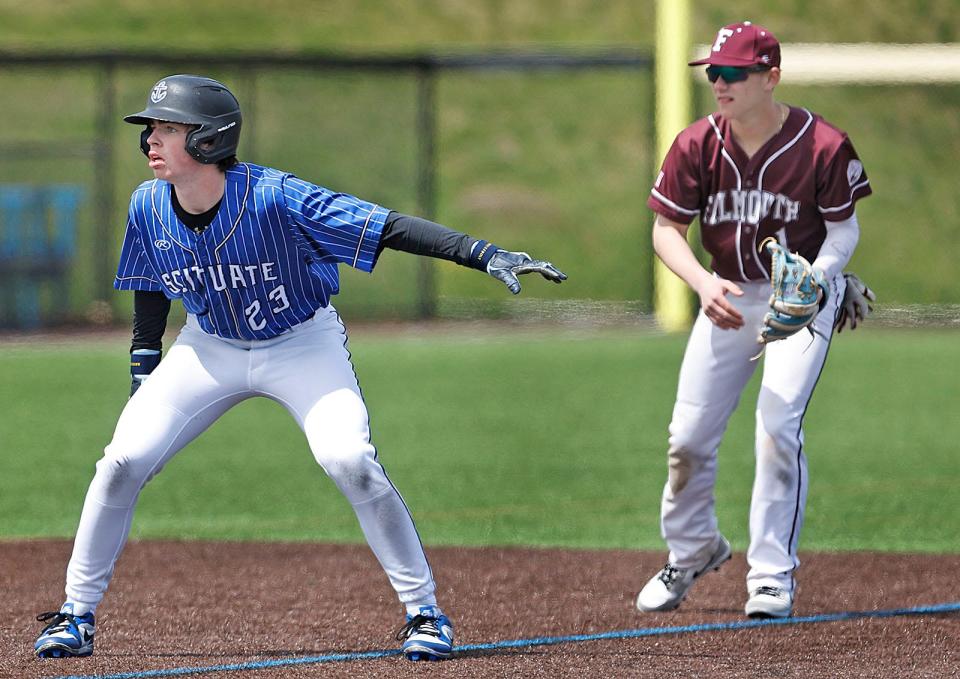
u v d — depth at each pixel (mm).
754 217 18500
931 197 84375
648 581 21844
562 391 45125
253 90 64125
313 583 21594
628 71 92438
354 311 67688
